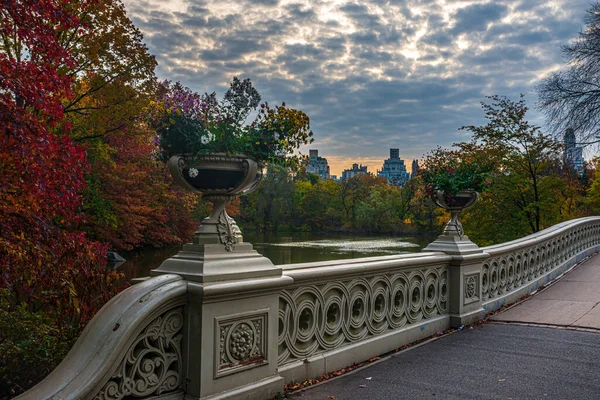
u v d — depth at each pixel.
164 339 2.94
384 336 5.00
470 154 20.14
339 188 95.81
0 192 4.49
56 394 2.33
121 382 2.66
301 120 3.71
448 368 4.54
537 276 9.50
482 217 21.80
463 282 6.35
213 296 3.00
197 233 3.33
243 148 3.43
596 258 12.70
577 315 6.80
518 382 4.16
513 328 6.25
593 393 3.92
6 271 4.69
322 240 69.50
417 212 82.38
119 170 20.67
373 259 5.00
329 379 4.14
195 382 2.99
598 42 23.84
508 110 20.92
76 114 16.58
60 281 4.97
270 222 90.75
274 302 3.52
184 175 3.36
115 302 2.82
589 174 35.31
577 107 24.03
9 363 4.37
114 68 15.29
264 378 3.44
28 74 4.68
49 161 4.72
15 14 4.73
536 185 21.09
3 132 4.21
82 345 2.63
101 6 13.51
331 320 4.42
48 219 5.18
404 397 3.77
